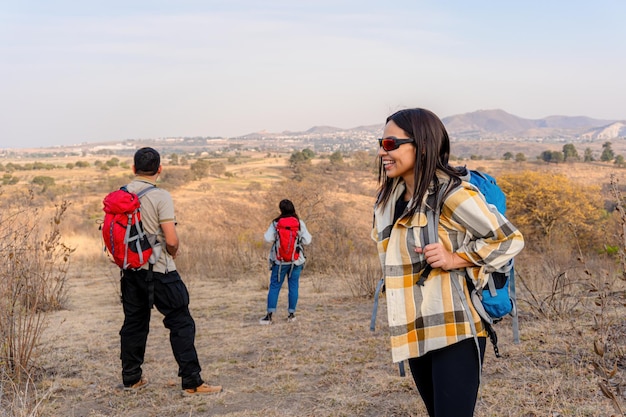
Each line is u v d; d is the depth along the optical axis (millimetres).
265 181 67438
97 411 4098
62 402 4238
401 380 4348
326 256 12391
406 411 3729
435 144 2127
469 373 2100
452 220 2107
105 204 4230
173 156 100125
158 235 4352
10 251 4844
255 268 12312
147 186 4383
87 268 13422
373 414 3744
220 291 10133
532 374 4109
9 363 4539
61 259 14062
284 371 4887
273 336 6305
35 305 4984
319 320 7000
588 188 27469
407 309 2158
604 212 24578
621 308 5547
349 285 9141
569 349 4500
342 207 15898
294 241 7086
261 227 19297
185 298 4453
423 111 2182
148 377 4883
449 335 2096
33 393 4312
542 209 25984
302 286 10383
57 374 4887
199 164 70750
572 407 3441
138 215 4246
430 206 2131
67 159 188500
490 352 4762
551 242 18125
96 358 5449
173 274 4434
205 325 7180
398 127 2154
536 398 3648
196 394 4434
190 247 14742
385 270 2207
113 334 6539
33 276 5410
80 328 6875
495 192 2252
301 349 5609
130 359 4562
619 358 4195
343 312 7453
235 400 4270
